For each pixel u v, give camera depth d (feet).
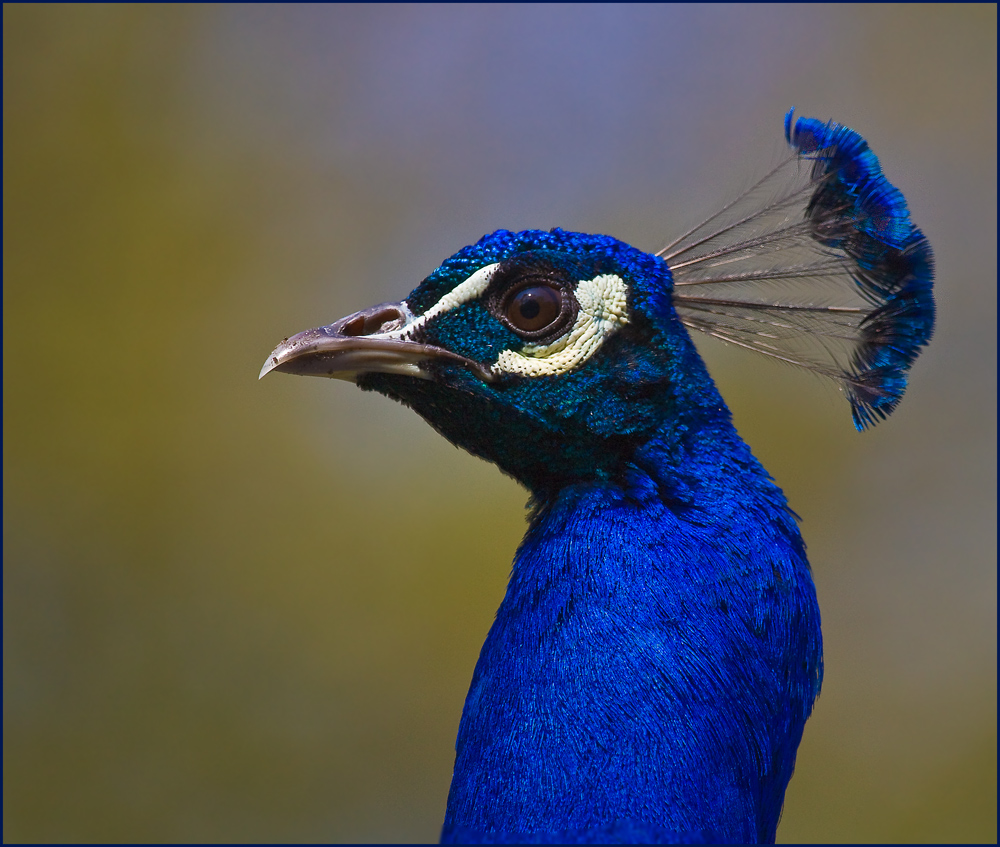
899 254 9.80
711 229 9.89
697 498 9.70
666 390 9.74
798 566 9.68
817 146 9.86
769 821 9.64
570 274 9.76
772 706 9.62
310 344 9.78
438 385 9.77
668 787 9.57
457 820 9.61
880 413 9.80
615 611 9.62
